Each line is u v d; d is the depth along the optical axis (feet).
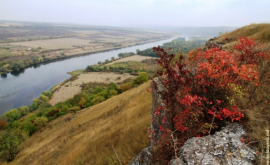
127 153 26.37
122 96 84.64
